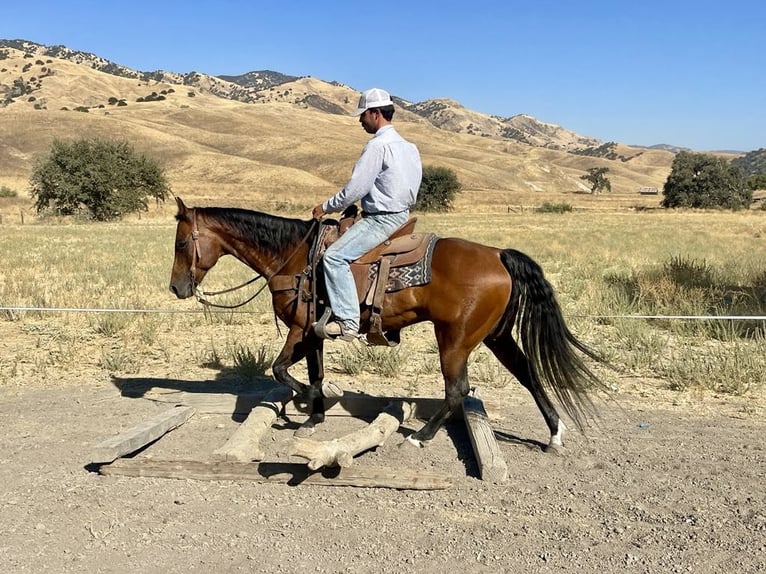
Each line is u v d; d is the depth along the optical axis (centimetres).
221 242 666
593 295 1455
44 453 646
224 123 18888
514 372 650
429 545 480
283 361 639
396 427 650
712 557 466
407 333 1197
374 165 577
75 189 5122
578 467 615
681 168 8012
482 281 580
